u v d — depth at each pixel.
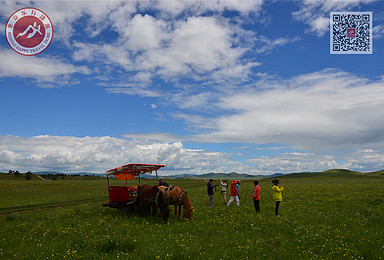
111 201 17.67
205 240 10.49
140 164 16.75
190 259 8.19
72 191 44.75
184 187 57.16
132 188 17.75
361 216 15.21
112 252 8.80
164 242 9.91
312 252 8.73
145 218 15.54
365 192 30.81
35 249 9.17
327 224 13.09
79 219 15.48
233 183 20.55
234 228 12.59
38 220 15.82
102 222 14.14
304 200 23.45
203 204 22.25
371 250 8.77
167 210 14.29
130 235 11.06
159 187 16.27
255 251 8.96
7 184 63.75
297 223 13.25
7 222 15.34
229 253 8.75
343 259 8.12
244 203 22.39
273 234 11.35
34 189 48.88
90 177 164.50
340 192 31.17
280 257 8.42
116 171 18.25
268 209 18.31
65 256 8.24
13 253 8.84
